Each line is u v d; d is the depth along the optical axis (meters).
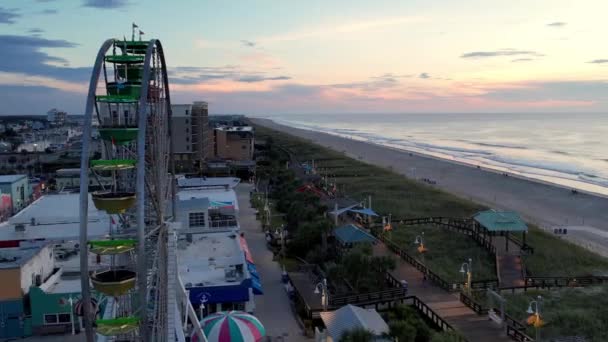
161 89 33.88
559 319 47.00
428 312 48.59
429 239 78.56
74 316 46.88
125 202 29.14
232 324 39.28
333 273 55.91
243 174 148.50
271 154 179.38
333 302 50.50
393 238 78.56
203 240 61.62
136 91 31.44
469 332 44.47
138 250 25.91
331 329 38.56
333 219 84.31
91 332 27.20
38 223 66.88
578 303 52.56
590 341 43.03
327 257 65.31
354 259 56.06
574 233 89.38
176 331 33.12
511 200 119.75
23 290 46.56
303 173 150.00
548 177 156.88
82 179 26.20
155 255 30.56
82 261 26.42
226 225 70.62
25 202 98.06
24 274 46.94
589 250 76.44
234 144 175.62
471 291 55.00
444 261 67.06
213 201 78.44
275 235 77.44
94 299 37.91
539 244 75.69
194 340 39.25
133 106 31.81
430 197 118.69
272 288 57.66
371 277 56.19
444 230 84.44
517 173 165.25
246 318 40.66
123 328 26.88
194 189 93.88
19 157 179.25
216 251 57.88
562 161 196.75
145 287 26.30
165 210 34.56
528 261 67.25
